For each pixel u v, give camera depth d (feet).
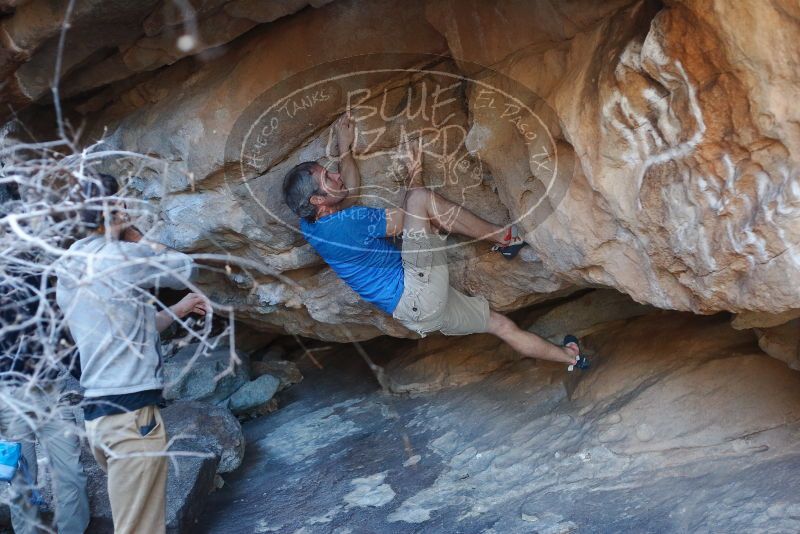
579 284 11.64
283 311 16.11
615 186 9.38
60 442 11.59
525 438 13.26
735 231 8.46
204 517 13.71
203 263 14.96
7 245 8.88
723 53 7.76
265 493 14.32
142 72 13.73
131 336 9.87
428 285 12.29
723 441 11.18
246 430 17.29
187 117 12.80
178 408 15.60
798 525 9.31
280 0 10.59
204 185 13.26
